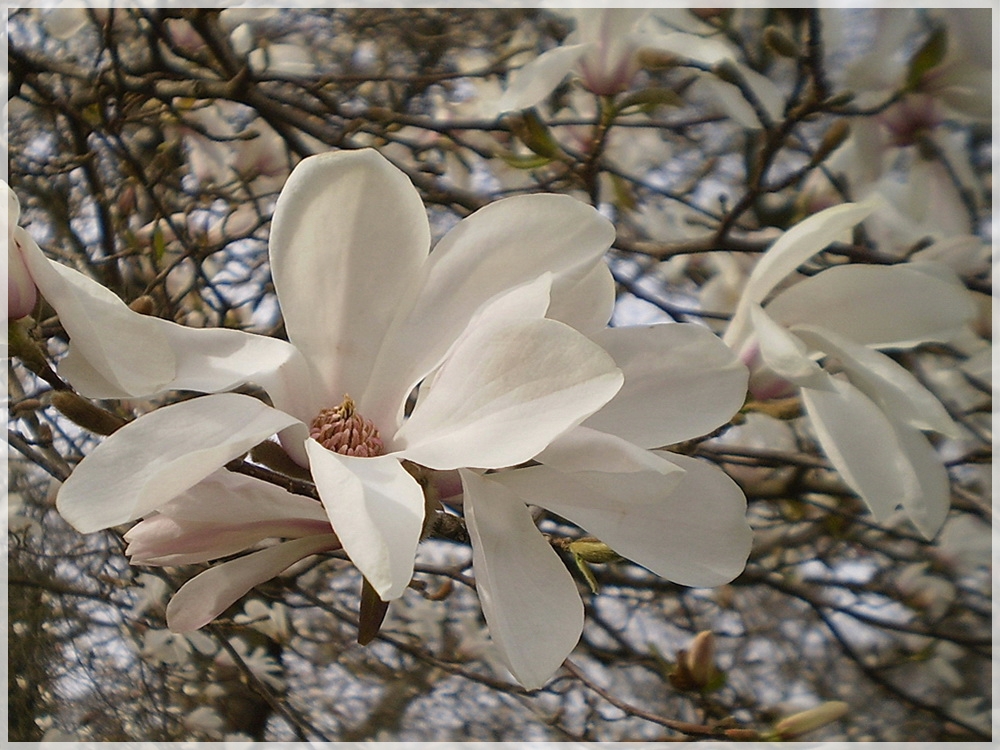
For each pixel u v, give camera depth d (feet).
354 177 1.77
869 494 1.93
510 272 1.78
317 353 1.81
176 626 1.75
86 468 1.61
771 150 2.44
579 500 1.75
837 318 1.97
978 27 2.30
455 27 4.85
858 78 2.39
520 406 1.66
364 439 1.78
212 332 1.76
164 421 1.65
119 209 3.88
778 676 5.70
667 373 1.77
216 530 1.73
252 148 4.35
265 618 4.81
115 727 5.04
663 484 1.72
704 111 3.81
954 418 3.25
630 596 4.82
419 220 1.79
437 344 1.78
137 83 3.36
